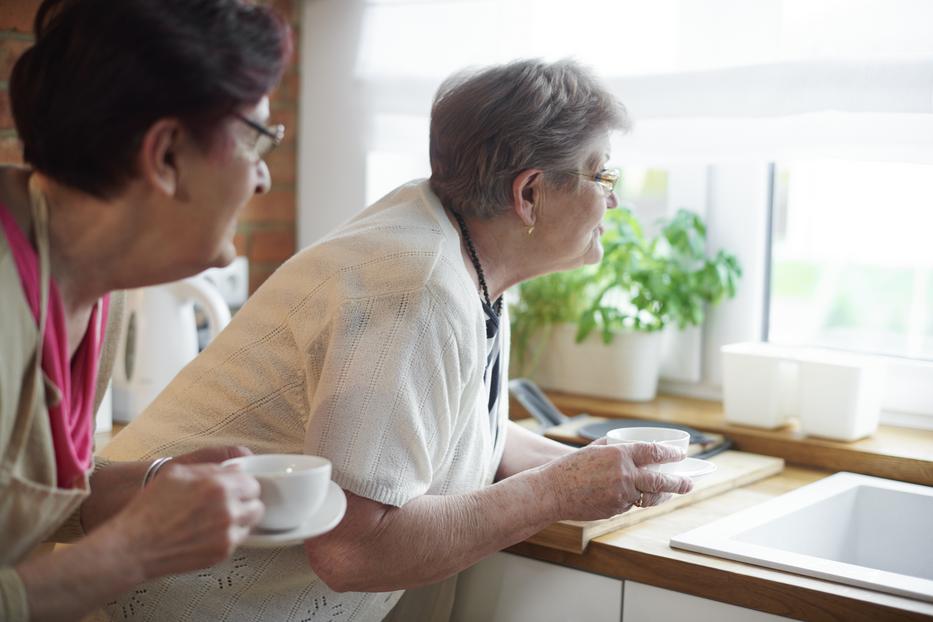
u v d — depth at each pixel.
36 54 0.84
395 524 1.09
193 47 0.82
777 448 1.74
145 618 1.25
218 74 0.83
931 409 1.79
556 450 1.55
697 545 1.28
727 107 1.70
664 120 1.78
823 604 1.15
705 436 1.76
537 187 1.25
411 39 2.03
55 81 0.82
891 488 1.57
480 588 1.44
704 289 1.98
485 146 1.23
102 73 0.81
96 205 0.86
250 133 0.88
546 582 1.38
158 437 1.26
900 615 1.10
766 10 1.66
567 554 1.35
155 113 0.82
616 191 2.13
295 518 0.86
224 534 0.80
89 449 0.98
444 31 1.99
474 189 1.25
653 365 1.99
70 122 0.82
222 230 0.90
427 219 1.23
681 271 1.98
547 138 1.22
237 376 1.23
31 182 0.89
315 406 1.10
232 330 1.27
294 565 1.23
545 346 2.06
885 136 1.58
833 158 1.63
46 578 0.77
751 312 1.98
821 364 1.71
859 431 1.71
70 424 0.94
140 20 0.81
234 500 0.81
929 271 1.81
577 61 1.31
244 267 2.14
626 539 1.33
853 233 1.88
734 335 2.00
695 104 1.72
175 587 1.23
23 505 0.87
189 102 0.83
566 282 2.01
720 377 2.02
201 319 2.05
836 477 1.63
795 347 1.87
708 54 1.72
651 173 2.09
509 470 1.51
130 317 1.95
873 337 1.88
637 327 1.96
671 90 1.75
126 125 0.82
